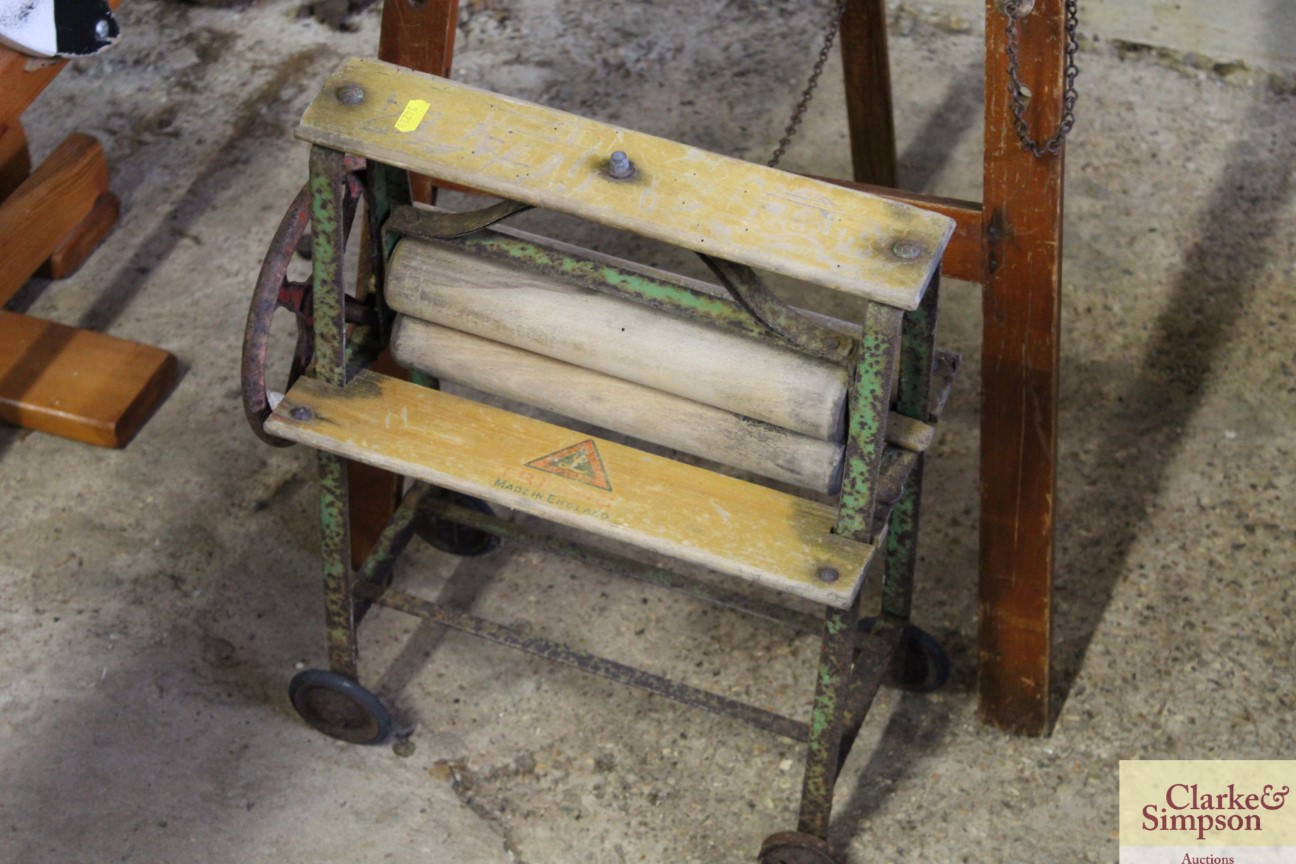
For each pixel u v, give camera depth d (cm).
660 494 219
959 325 347
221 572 300
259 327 218
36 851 257
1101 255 361
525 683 284
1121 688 283
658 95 403
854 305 352
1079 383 335
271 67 411
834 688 225
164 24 422
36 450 320
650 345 211
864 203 197
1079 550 305
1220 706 281
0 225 326
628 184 199
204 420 328
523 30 421
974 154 391
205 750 272
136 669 284
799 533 214
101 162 354
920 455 231
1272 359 340
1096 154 386
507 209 206
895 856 261
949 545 307
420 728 277
